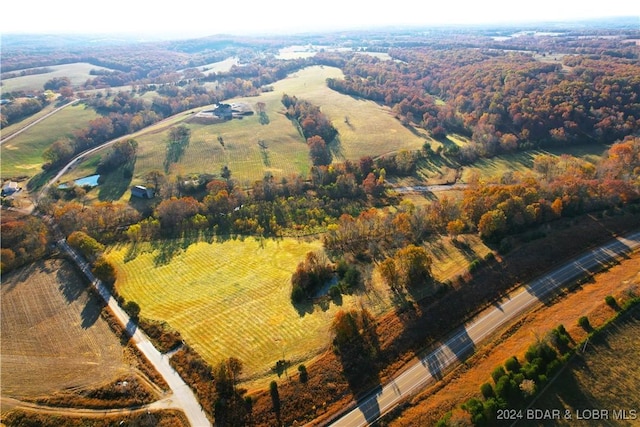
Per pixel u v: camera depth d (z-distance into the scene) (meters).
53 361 93.81
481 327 95.06
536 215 128.25
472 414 70.56
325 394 82.62
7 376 90.06
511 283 106.69
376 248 132.12
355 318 97.19
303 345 94.75
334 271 123.56
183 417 79.31
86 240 133.88
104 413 80.81
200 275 124.69
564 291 101.69
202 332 99.88
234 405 80.81
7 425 79.38
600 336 83.44
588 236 120.81
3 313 110.31
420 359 88.81
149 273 126.56
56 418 80.06
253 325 101.62
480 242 126.06
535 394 73.81
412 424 74.38
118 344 98.44
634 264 107.06
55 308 111.88
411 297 105.94
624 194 135.12
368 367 87.56
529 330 90.81
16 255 133.75
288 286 116.88
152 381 87.50
